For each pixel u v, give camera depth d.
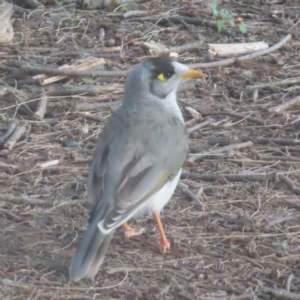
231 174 12.84
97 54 17.28
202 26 18.97
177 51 17.61
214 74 16.66
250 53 17.56
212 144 13.92
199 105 15.38
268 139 14.01
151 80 11.46
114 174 10.05
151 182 10.20
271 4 20.38
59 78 16.00
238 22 19.02
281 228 11.50
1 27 17.28
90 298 9.74
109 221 9.54
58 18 18.84
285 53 17.83
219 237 11.23
